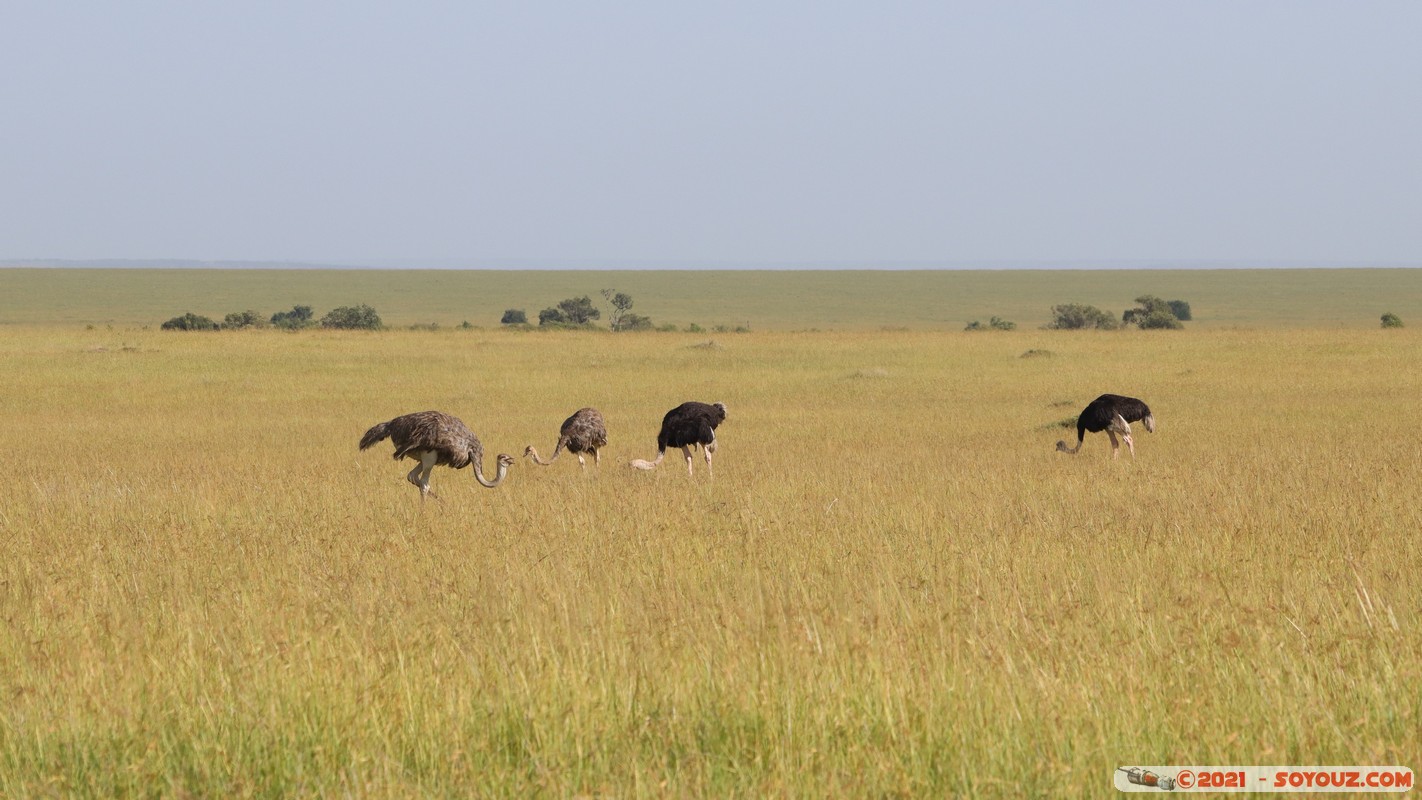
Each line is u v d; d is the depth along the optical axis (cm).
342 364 14512
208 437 8444
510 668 2292
